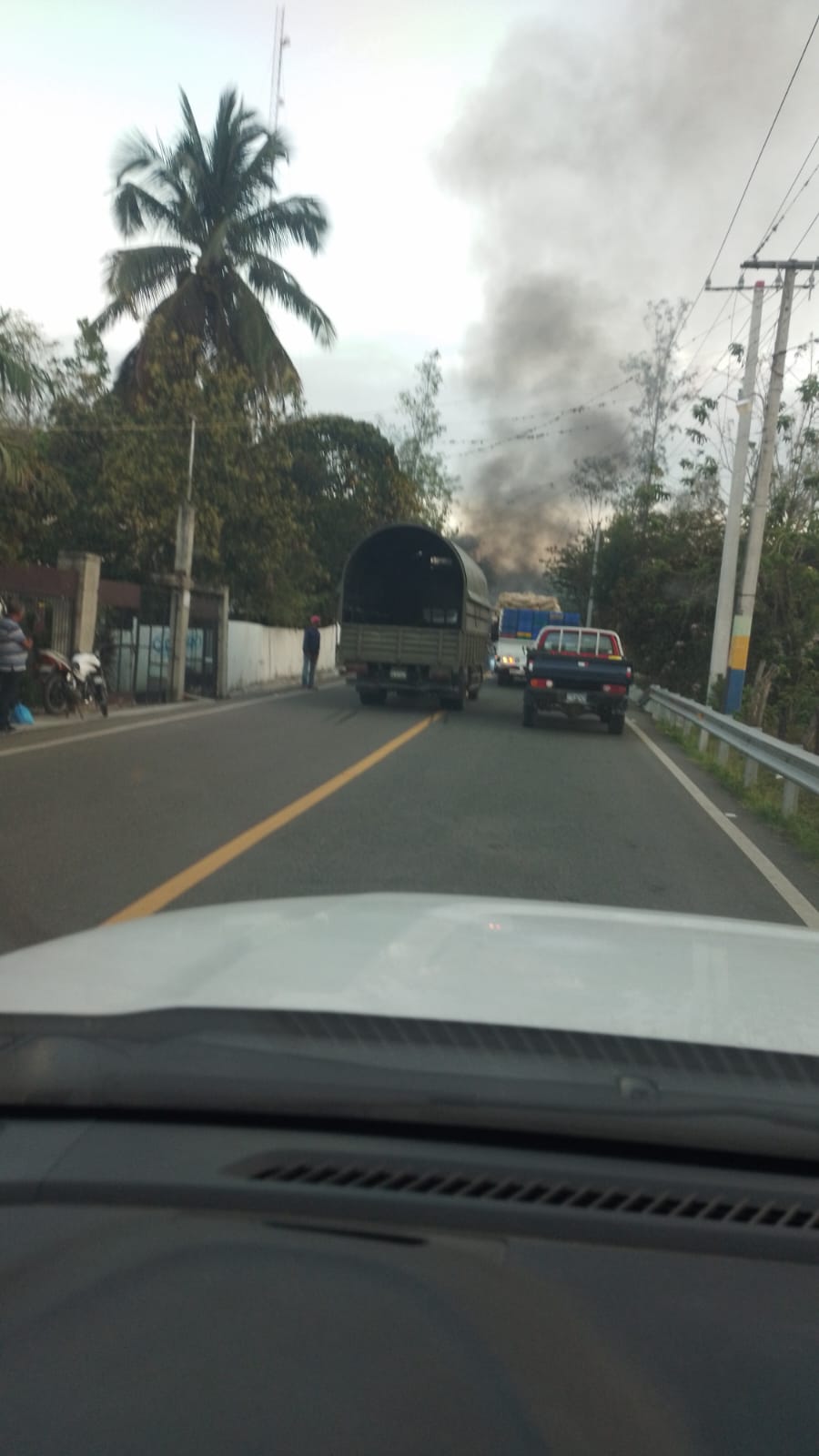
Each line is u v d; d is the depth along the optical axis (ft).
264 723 62.13
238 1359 5.30
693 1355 5.52
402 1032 7.30
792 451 106.42
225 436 97.09
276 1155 6.77
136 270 102.73
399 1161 6.72
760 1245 6.32
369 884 24.73
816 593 101.65
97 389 99.25
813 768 34.63
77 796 34.88
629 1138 6.80
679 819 37.47
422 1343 5.44
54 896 22.52
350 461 135.74
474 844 30.07
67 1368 5.25
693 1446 5.02
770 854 32.01
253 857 27.04
